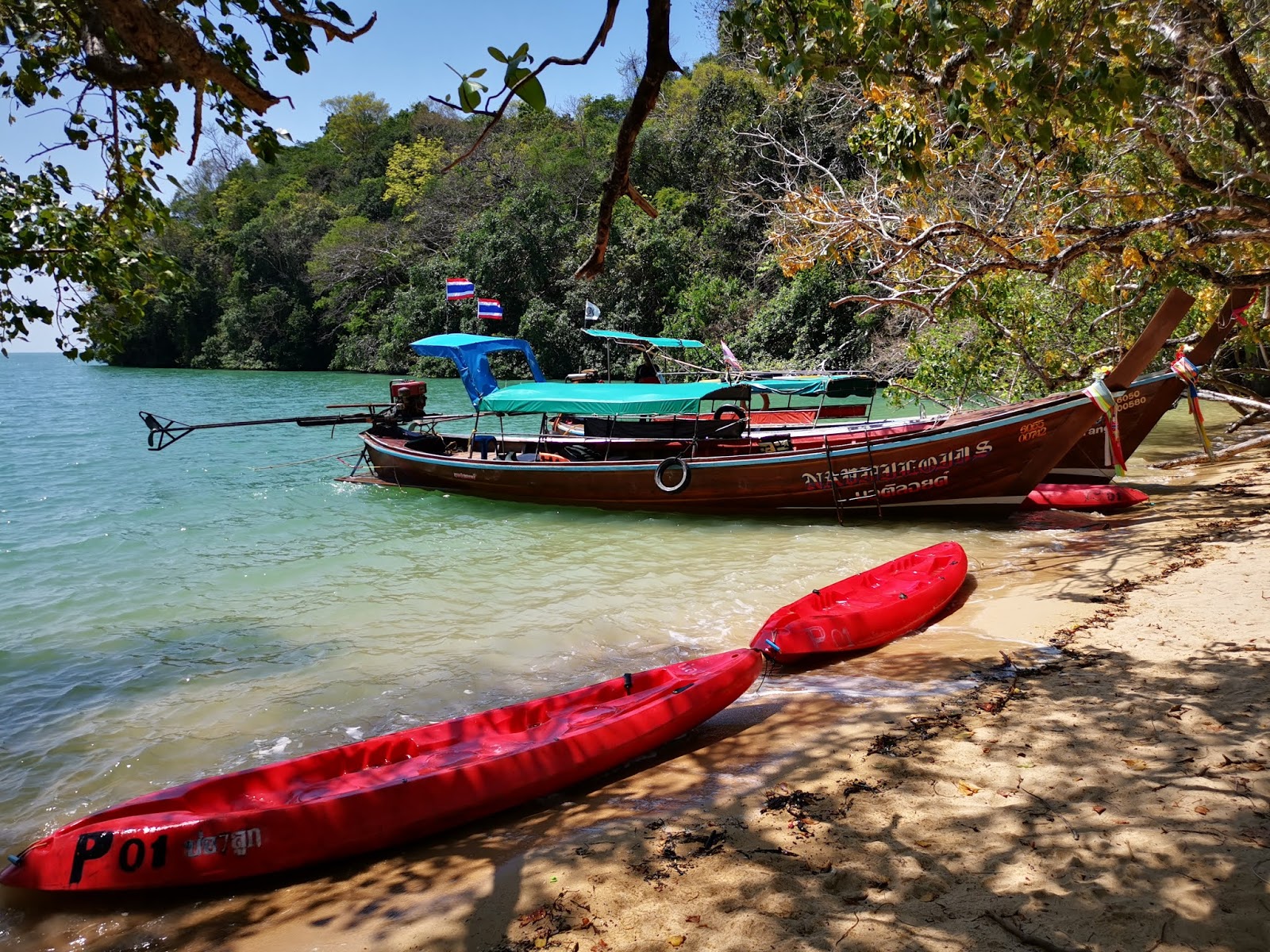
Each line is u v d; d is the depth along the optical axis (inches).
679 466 540.1
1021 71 183.8
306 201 2394.2
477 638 331.3
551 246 1707.7
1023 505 522.9
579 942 143.0
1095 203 478.0
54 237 210.1
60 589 403.2
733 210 1470.2
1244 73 308.3
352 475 690.8
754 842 169.3
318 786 201.8
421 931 152.7
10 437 936.3
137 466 763.4
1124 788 170.9
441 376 1812.3
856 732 221.3
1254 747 180.7
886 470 498.3
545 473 581.6
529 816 201.8
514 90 114.2
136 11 121.4
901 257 344.2
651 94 128.5
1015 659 267.6
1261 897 130.6
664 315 1556.3
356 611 367.9
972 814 169.5
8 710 272.4
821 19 182.2
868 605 311.9
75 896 177.9
